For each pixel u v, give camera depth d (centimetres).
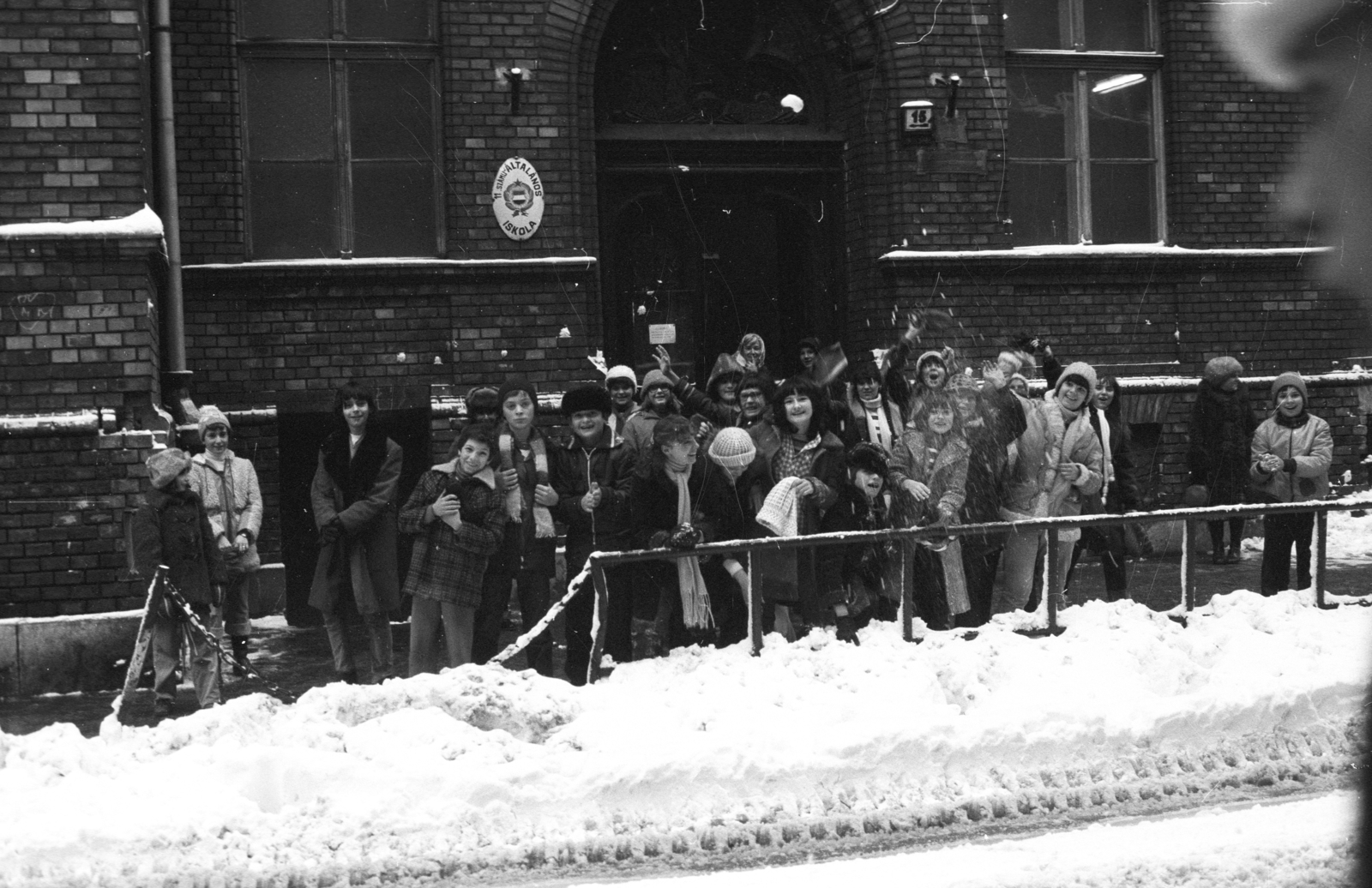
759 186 1383
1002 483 907
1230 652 818
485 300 1254
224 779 596
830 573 801
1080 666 765
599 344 1280
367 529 885
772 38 1368
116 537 965
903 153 1343
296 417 1105
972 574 890
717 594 809
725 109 1364
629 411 1038
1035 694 725
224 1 1211
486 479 816
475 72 1255
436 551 808
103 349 974
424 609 812
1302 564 1094
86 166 977
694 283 1379
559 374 1262
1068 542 954
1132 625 841
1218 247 1427
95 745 631
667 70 1352
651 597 816
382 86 1267
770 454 841
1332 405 1445
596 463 848
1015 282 1371
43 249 966
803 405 829
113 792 579
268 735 649
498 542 817
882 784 639
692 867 550
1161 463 1407
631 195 1357
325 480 886
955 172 1353
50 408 968
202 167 1209
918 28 1345
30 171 970
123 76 983
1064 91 1418
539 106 1266
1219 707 704
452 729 639
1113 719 691
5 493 954
